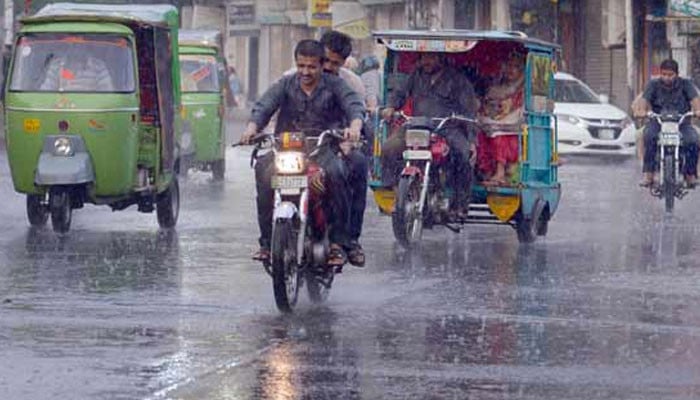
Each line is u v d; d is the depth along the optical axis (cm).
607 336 1917
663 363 1741
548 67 3164
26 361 1703
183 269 2527
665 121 3816
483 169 3000
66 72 3103
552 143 3192
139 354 1752
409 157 2880
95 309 2077
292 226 2058
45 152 3048
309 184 2077
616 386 1611
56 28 3133
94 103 3058
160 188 3203
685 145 3834
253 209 3778
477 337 1898
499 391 1582
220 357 1742
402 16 10319
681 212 3856
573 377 1655
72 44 3127
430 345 1838
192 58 4881
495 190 2983
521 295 2270
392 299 2212
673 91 3884
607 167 5856
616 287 2369
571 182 4941
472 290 2319
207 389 1572
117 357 1731
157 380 1611
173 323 1966
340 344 1836
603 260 2738
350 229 2205
